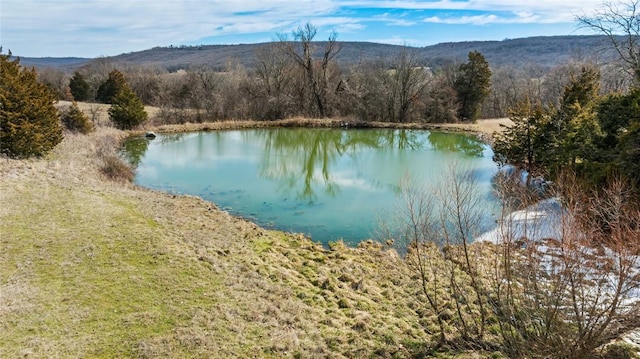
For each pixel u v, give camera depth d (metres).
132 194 14.73
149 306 7.37
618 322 5.39
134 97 33.25
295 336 7.02
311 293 8.90
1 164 14.55
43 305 7.05
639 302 5.37
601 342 5.46
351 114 41.78
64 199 12.34
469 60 40.75
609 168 10.82
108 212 11.75
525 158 18.41
